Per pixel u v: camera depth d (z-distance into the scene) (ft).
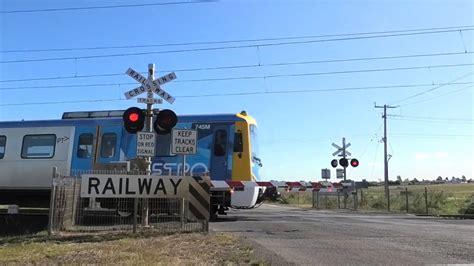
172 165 57.47
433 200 95.35
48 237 38.17
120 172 42.37
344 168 94.32
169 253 31.50
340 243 37.24
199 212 41.37
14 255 31.35
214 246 34.17
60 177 40.88
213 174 56.85
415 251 33.71
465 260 30.30
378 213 79.20
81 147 61.26
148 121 44.70
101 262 28.71
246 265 28.17
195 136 42.39
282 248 34.32
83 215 44.34
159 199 42.60
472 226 51.90
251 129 58.44
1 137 63.93
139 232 40.06
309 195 173.17
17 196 63.52
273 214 72.18
